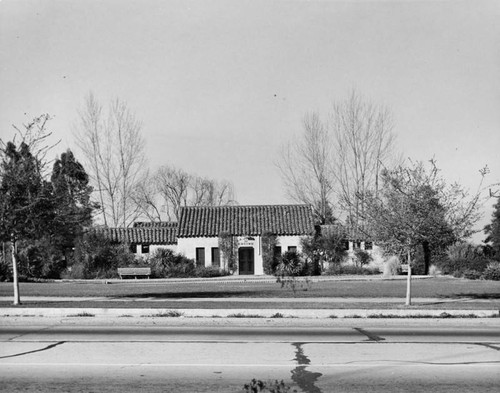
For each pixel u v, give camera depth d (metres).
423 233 21.09
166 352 13.20
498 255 47.94
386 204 21.67
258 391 7.56
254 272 52.56
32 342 14.77
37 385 10.07
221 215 56.34
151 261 49.53
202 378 10.53
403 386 9.88
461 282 37.41
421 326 18.30
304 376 10.63
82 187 24.30
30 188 21.81
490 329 17.47
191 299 24.61
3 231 21.58
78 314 20.22
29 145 22.44
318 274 50.56
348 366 11.49
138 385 10.04
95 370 11.25
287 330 17.27
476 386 9.87
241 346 14.02
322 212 63.41
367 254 51.53
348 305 21.34
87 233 48.16
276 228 53.50
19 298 23.81
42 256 45.41
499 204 51.19
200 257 54.09
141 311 20.05
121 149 63.84
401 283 36.09
